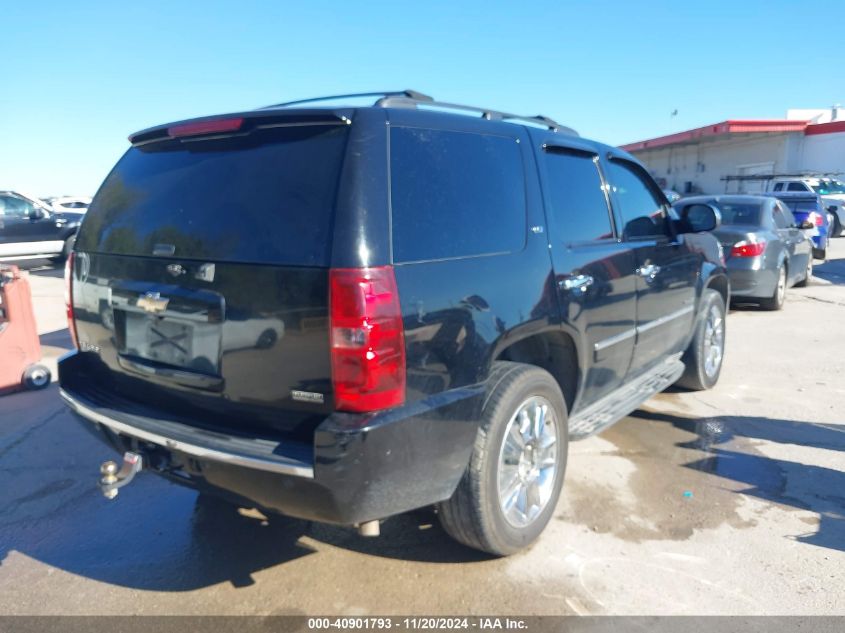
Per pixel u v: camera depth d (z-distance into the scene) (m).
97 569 3.26
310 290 2.44
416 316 2.55
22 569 3.27
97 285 3.23
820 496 3.88
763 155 30.22
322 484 2.40
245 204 2.71
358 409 2.42
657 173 40.19
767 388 5.95
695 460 4.39
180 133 3.01
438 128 2.94
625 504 3.78
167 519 3.73
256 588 3.08
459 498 2.94
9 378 5.98
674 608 2.88
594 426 3.75
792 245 9.91
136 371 3.04
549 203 3.48
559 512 3.69
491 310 2.89
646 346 4.46
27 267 16.02
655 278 4.42
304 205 2.55
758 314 9.40
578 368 3.62
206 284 2.70
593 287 3.62
